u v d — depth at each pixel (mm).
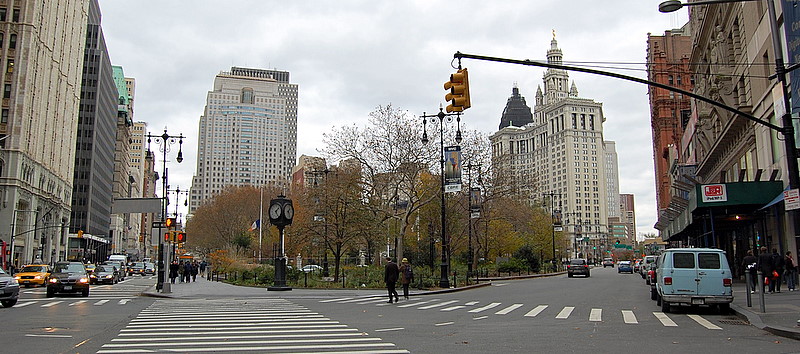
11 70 79938
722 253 17969
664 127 89438
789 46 20984
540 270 71250
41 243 88812
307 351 10820
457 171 34469
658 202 95750
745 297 22141
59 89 97188
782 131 15289
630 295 27516
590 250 157375
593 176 162500
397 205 43500
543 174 163125
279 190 102250
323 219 42531
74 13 105000
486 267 58281
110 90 151750
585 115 164250
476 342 12000
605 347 11273
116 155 178125
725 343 11828
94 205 133875
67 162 104312
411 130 45344
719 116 38156
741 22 34125
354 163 45094
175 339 12523
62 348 11242
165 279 31109
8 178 77000
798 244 27484
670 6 14375
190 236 122250
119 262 68562
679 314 17969
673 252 18328
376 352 10680
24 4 81500
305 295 28688
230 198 103625
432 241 48844
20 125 79188
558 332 13719
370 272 42438
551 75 191000
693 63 50188
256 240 81312
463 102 16156
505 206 60406
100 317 17672
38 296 28875
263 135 182125
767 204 26578
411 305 22484
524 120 194000
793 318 15250
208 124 176625
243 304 23188
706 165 46656
